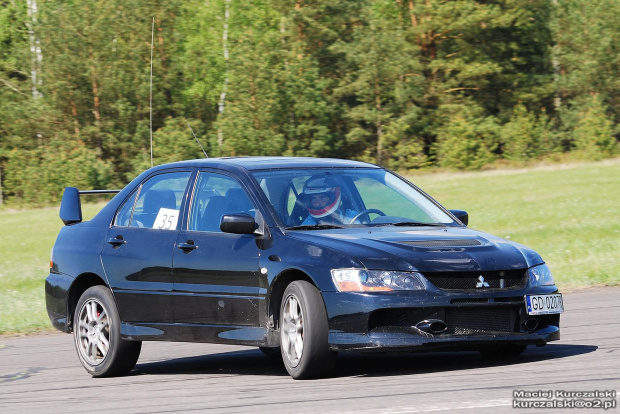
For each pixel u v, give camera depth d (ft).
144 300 67.10
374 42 524.93
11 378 69.77
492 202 286.66
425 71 557.74
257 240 61.16
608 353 61.87
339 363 65.05
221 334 62.49
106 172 499.10
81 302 71.15
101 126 520.42
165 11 521.65
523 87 562.66
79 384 65.57
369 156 537.65
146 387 61.57
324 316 56.18
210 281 62.95
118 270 68.90
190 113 545.85
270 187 63.67
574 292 109.29
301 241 58.95
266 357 76.13
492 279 56.75
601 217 221.05
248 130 509.35
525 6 541.34
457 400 46.78
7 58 549.54
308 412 46.65
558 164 474.49
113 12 522.06
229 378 63.05
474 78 552.41
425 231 61.36
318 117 529.86
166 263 65.77
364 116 524.93
